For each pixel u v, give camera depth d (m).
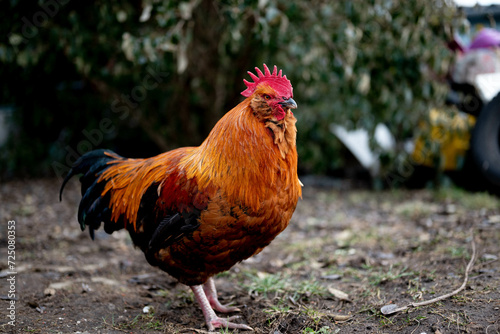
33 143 7.45
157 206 2.87
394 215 5.69
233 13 4.82
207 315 3.00
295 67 6.33
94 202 3.36
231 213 2.61
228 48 5.96
